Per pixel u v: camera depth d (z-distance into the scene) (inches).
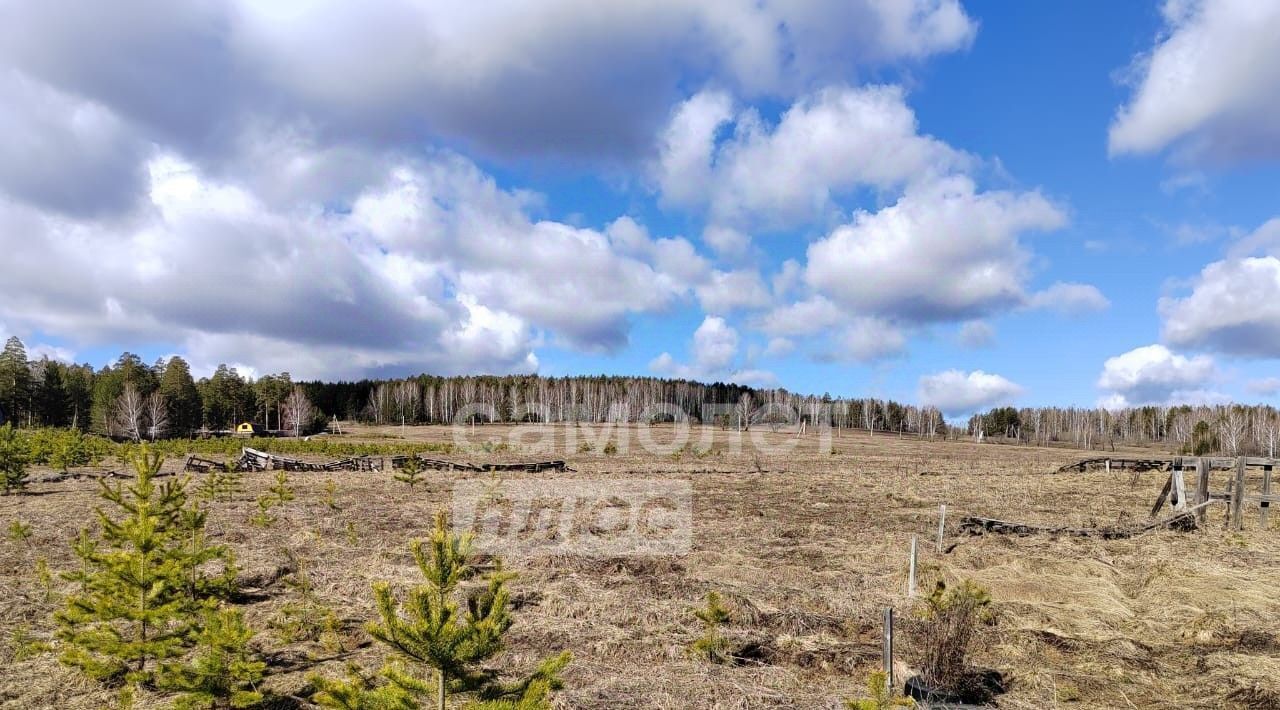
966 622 290.8
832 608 395.2
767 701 266.7
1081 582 434.0
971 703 270.4
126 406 2728.8
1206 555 525.3
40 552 522.0
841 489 1044.5
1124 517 751.1
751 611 378.6
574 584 442.9
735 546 587.2
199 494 854.5
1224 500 653.3
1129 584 454.3
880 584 452.1
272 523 680.4
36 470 1259.2
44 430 1595.7
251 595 418.0
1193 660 313.4
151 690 277.4
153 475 286.2
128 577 272.4
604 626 362.0
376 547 569.3
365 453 1731.1
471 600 203.5
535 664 307.3
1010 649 323.0
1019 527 647.8
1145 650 328.5
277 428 3570.4
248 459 1434.5
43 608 376.5
